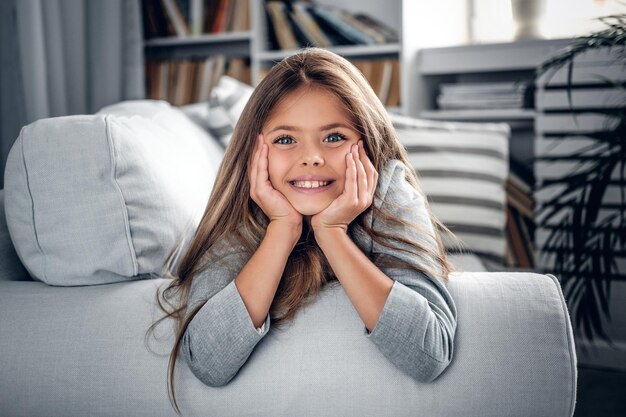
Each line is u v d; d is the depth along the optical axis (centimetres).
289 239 86
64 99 239
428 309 81
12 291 97
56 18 236
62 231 97
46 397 88
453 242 161
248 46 286
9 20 217
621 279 217
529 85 228
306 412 82
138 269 98
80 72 248
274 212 88
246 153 95
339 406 82
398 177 97
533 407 81
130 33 260
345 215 86
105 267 97
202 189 125
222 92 181
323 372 83
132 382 86
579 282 210
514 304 86
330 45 258
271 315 87
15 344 90
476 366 82
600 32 184
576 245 195
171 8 271
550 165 224
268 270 84
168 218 105
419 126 206
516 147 262
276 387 83
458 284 89
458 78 271
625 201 212
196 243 96
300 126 88
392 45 244
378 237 90
